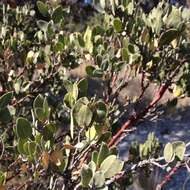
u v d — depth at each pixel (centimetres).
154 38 269
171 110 328
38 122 174
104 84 299
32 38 436
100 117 159
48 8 325
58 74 352
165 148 176
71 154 170
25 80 359
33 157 156
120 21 280
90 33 297
